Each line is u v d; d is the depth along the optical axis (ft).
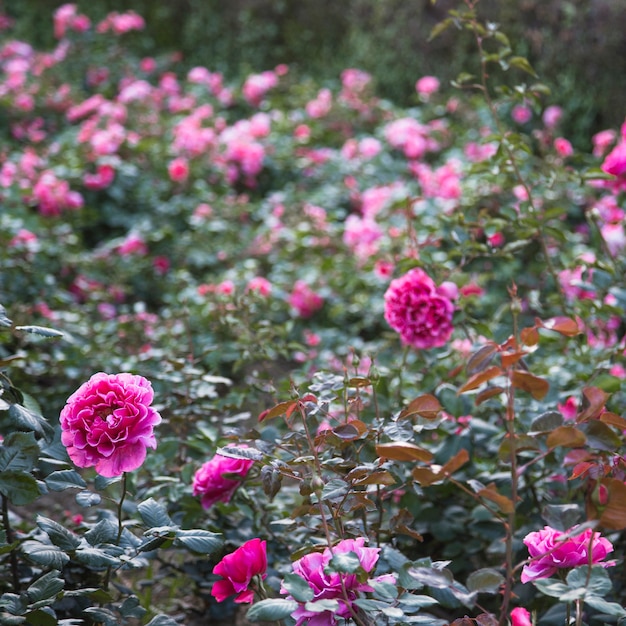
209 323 13.29
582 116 23.50
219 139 22.48
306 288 15.43
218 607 8.52
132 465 6.14
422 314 8.85
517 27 24.72
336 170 21.29
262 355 10.87
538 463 8.59
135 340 13.60
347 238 16.75
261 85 26.55
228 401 9.87
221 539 6.57
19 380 12.21
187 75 32.53
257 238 18.01
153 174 20.65
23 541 6.91
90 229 19.83
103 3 35.24
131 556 6.48
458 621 5.65
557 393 8.95
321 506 5.57
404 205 11.85
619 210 14.42
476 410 9.70
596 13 23.03
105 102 24.38
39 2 36.09
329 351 14.10
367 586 5.32
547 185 10.40
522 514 8.55
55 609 6.72
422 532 8.77
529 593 7.97
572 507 5.87
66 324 13.58
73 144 21.70
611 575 8.16
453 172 18.03
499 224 10.06
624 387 9.12
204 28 32.86
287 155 22.17
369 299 15.75
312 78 29.22
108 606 7.27
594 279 9.61
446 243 16.53
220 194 20.74
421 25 27.17
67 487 6.48
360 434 6.27
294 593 4.99
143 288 17.21
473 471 9.01
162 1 33.94
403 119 22.81
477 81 25.63
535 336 5.17
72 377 11.81
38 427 6.13
